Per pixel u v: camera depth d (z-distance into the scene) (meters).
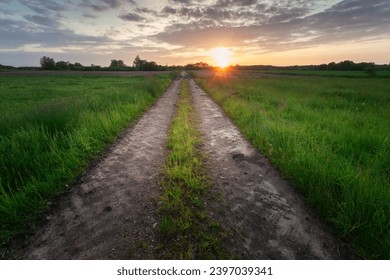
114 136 6.14
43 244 2.46
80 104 7.77
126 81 35.34
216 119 8.45
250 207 3.08
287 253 2.33
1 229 2.63
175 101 13.34
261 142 5.45
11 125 5.26
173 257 2.27
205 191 3.41
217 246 2.39
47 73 67.81
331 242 2.47
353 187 3.04
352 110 8.48
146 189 3.51
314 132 5.44
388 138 4.72
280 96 12.48
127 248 2.38
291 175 3.87
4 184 3.37
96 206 3.11
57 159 4.07
